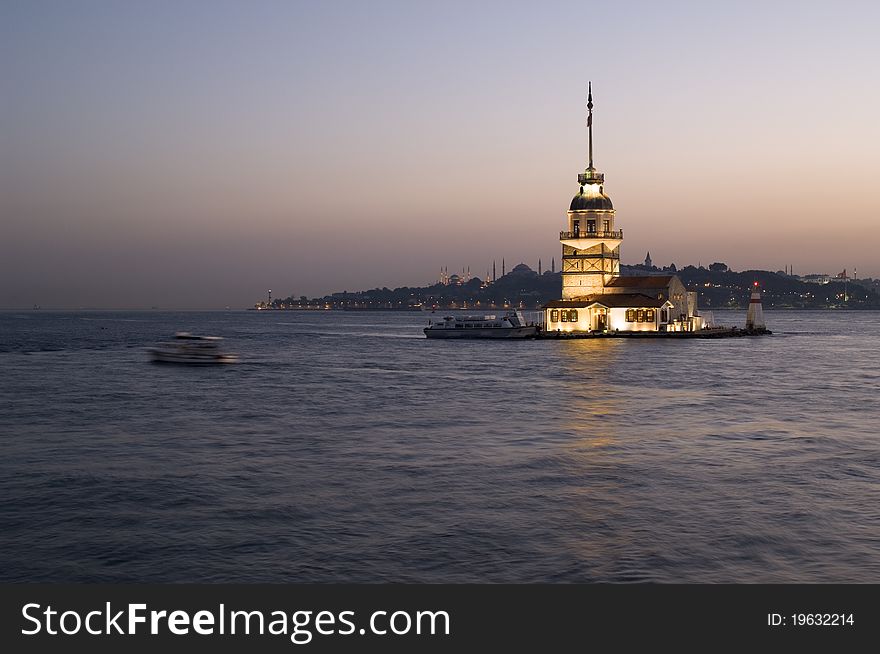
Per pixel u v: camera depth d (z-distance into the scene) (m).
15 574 26.44
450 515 31.94
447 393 74.94
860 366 105.44
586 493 35.19
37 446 47.72
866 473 38.81
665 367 102.62
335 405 66.50
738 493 34.94
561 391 76.06
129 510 33.16
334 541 29.00
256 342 183.62
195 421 57.69
